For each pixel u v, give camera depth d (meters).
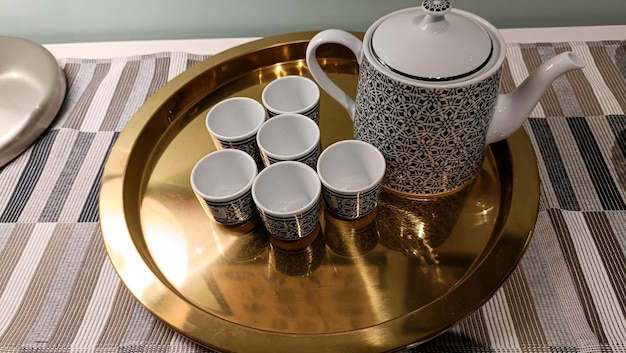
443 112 0.38
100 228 0.45
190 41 0.71
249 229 0.47
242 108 0.51
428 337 0.36
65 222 0.50
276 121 0.48
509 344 0.40
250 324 0.40
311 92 0.51
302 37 0.61
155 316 0.39
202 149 0.54
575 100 0.59
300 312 0.41
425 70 0.37
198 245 0.46
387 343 0.36
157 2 0.70
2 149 0.55
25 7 0.71
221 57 0.60
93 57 0.70
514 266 0.40
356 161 0.46
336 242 0.46
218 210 0.43
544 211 0.48
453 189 0.46
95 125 0.60
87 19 0.73
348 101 0.48
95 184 0.54
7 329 0.42
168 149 0.55
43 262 0.47
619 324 0.41
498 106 0.42
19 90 0.60
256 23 0.74
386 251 0.45
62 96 0.63
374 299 0.42
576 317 0.41
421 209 0.48
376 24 0.42
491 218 0.46
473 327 0.41
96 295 0.45
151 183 0.52
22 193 0.53
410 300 0.41
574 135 0.55
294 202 0.46
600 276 0.44
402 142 0.41
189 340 0.41
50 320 0.43
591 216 0.48
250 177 0.46
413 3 0.70
